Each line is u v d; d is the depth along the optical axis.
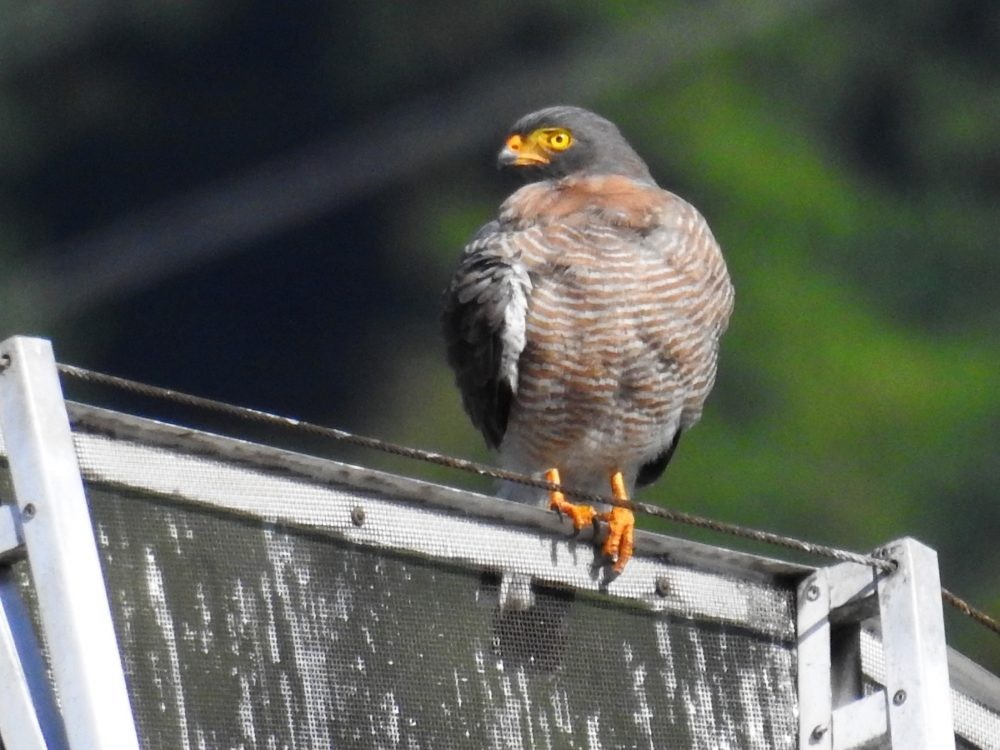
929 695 4.16
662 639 4.30
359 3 24.06
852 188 22.33
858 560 4.29
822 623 4.39
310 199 23.41
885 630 4.26
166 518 3.79
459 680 4.01
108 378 3.67
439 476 18.55
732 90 22.62
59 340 22.86
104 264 23.03
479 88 23.30
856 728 4.27
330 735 3.80
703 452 18.69
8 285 22.89
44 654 3.63
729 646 4.37
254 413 3.80
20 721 3.50
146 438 3.80
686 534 14.81
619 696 4.20
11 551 3.56
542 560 4.23
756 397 19.61
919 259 21.89
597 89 22.38
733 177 21.73
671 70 22.64
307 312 23.08
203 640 3.75
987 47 23.67
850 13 23.62
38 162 23.81
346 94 23.81
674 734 4.23
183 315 23.14
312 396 22.70
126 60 23.91
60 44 23.78
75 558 3.46
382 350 22.72
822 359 20.03
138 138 23.84
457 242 22.69
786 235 21.59
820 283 21.17
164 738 3.64
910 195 22.59
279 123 23.97
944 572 18.80
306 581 3.90
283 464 3.94
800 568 4.43
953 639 15.18
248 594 3.83
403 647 3.97
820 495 18.70
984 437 19.50
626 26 22.84
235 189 23.47
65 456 3.53
